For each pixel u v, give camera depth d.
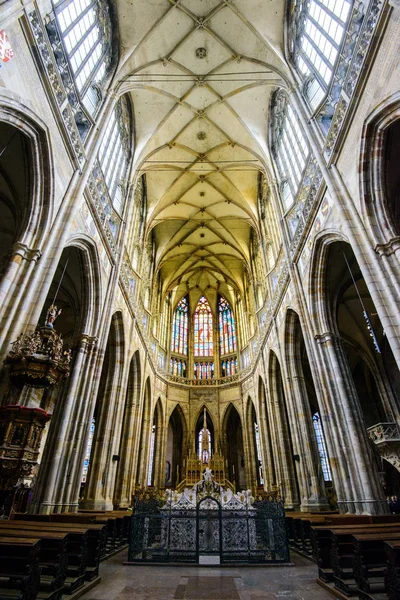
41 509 10.73
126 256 21.02
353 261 17.03
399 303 9.18
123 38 18.61
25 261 9.90
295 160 18.70
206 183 28.08
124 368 19.67
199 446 36.19
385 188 10.67
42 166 10.70
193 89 21.50
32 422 8.67
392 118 10.02
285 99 20.44
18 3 8.82
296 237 17.53
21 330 8.98
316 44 15.38
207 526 9.77
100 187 15.98
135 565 8.72
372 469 11.66
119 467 21.86
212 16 18.53
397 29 9.34
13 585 5.78
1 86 8.48
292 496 20.75
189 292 43.38
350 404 12.92
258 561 8.95
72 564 6.77
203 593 6.13
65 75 12.39
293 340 19.81
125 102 21.45
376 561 5.70
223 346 40.34
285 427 23.09
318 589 6.43
